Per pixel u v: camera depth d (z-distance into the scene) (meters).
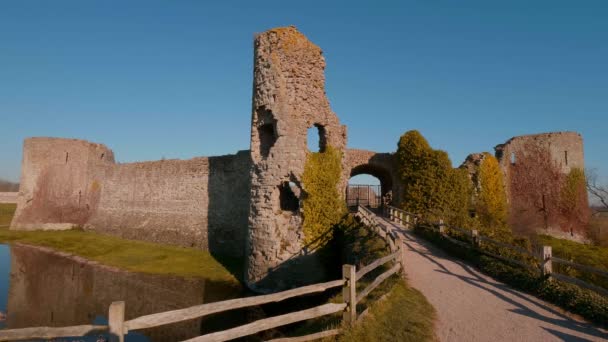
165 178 28.66
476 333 7.05
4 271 20.83
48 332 4.23
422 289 9.83
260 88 16.83
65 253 25.42
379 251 11.61
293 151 16.16
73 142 38.19
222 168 24.53
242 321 13.11
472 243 13.70
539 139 30.80
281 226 16.19
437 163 25.34
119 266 21.16
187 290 16.56
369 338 6.54
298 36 16.91
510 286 10.29
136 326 4.51
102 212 34.69
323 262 16.03
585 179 30.81
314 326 7.69
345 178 17.89
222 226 23.94
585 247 22.78
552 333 7.09
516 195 30.75
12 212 49.53
